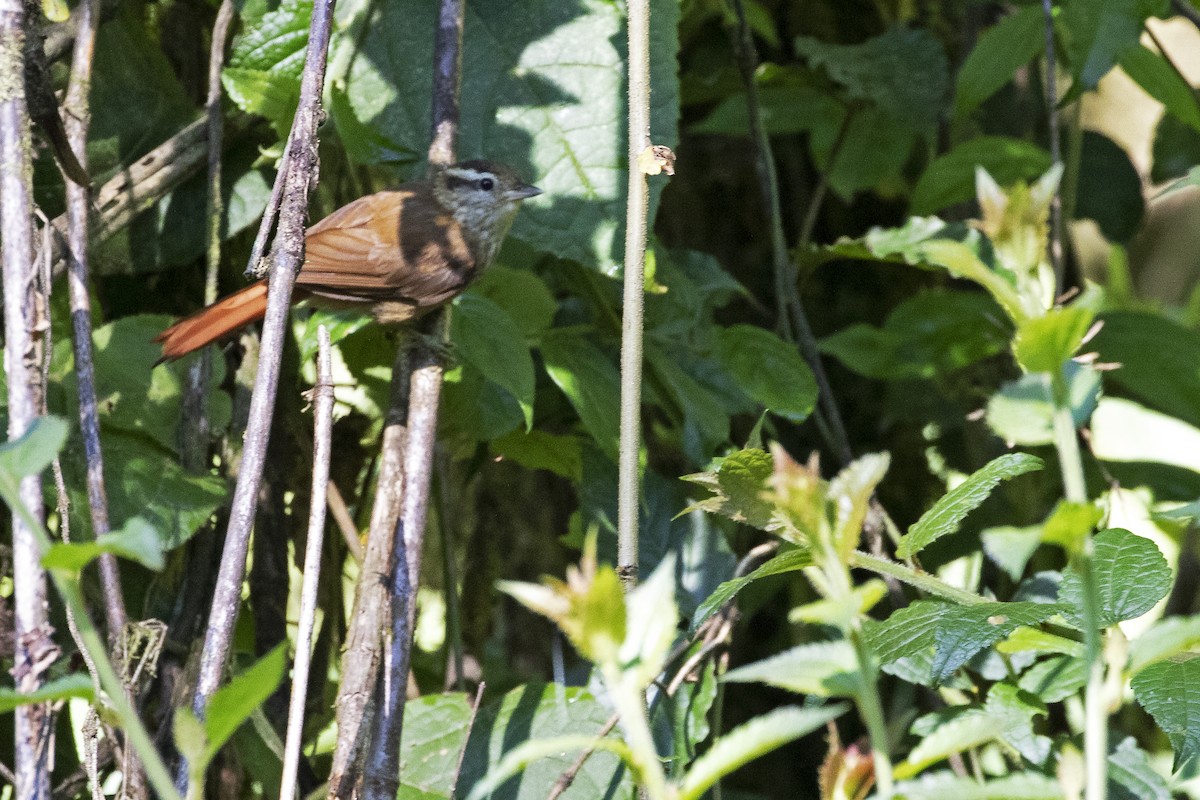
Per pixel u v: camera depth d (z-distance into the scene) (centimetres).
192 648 645
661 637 297
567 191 629
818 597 898
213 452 700
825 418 1000
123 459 629
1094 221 1065
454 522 877
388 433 575
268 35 675
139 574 668
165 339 634
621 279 684
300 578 775
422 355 593
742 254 1073
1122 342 898
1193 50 1289
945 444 958
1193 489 860
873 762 343
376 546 548
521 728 624
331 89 649
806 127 1014
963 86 854
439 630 876
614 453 706
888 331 927
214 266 701
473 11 659
